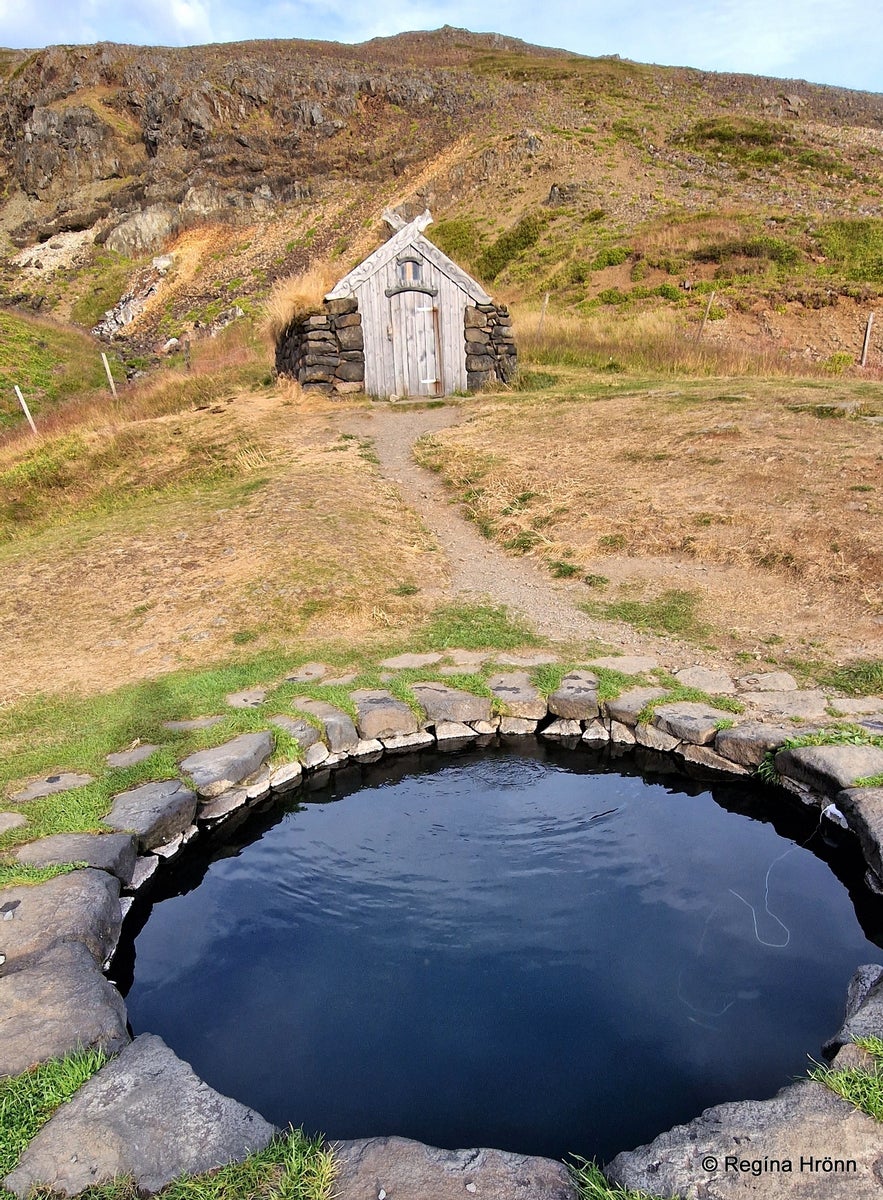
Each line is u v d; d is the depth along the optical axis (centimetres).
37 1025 278
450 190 4309
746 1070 295
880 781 419
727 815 478
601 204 3597
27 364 2930
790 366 1780
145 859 418
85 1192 217
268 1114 282
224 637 687
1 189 5875
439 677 588
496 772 532
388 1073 301
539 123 4675
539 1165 227
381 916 395
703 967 349
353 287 1661
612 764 539
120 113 5875
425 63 6831
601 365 1889
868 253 2784
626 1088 290
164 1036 323
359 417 1512
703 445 1073
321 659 634
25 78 6159
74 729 539
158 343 3862
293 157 5375
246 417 1534
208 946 379
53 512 1255
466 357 1747
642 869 425
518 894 407
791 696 536
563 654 626
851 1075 244
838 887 407
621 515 897
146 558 889
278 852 457
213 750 497
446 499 1049
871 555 711
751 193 3638
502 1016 326
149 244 5119
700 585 732
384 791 515
